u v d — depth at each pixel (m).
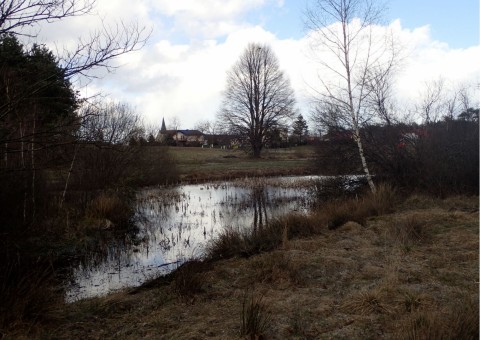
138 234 12.45
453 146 15.14
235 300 5.93
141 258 9.81
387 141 16.12
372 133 16.28
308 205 16.89
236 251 8.91
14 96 5.93
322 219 11.16
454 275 6.38
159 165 27.72
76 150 11.65
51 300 5.79
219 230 12.70
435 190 14.67
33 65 6.12
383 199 13.26
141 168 23.75
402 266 6.95
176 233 12.48
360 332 4.66
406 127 16.22
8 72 5.95
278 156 51.62
